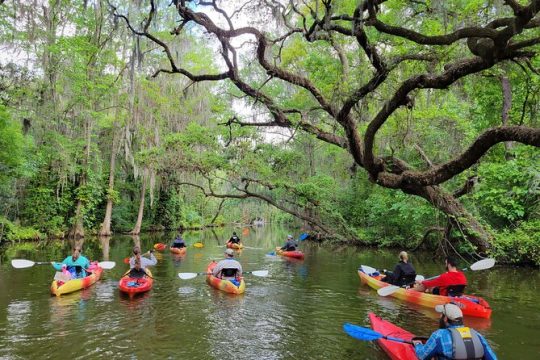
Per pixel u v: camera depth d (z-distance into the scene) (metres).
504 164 17.28
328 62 16.78
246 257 21.20
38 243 24.98
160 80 31.83
